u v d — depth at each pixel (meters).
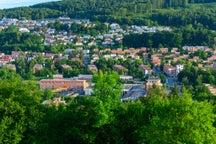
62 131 81.81
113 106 80.56
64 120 82.81
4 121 80.56
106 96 80.12
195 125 73.50
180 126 73.25
